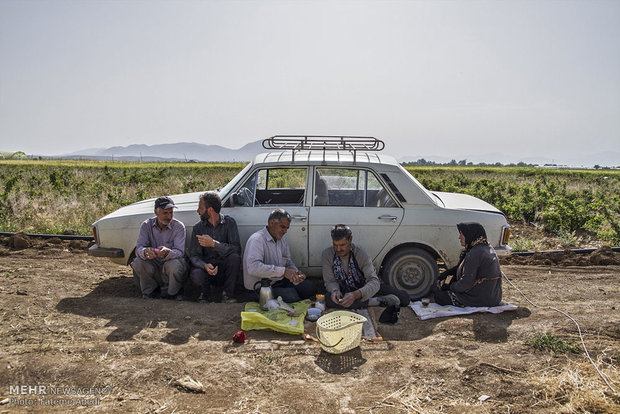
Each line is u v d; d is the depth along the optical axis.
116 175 23.70
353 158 5.82
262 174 6.30
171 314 5.01
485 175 39.84
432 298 5.75
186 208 5.98
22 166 40.34
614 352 3.98
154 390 3.41
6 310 4.87
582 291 6.07
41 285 5.91
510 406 3.23
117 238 5.85
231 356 4.02
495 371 3.71
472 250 5.16
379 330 4.75
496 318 4.97
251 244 5.25
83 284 6.12
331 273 5.29
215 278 5.75
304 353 4.14
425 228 5.63
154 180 18.89
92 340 4.23
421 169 52.59
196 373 3.66
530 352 4.06
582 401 3.23
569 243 9.23
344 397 3.36
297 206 5.71
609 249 8.17
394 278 5.75
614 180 32.12
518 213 12.51
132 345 4.11
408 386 3.52
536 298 5.75
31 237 8.79
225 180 20.77
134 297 5.78
